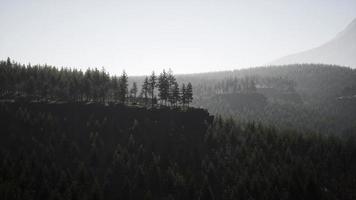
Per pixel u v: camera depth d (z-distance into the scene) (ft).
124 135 371.15
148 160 336.70
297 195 306.96
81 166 300.20
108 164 328.70
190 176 319.47
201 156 357.82
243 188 302.45
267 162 348.59
